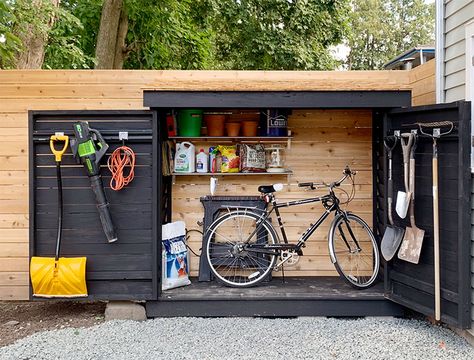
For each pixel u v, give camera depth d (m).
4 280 4.81
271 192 4.85
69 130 4.34
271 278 4.95
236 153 5.07
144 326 4.14
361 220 4.84
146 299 4.29
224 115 5.11
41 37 6.56
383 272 4.82
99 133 4.25
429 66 4.45
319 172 5.17
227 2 10.77
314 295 4.35
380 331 3.94
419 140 3.86
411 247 3.88
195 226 5.16
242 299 4.32
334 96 4.19
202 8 10.60
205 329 4.04
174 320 4.26
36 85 4.81
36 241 4.32
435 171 3.55
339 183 4.88
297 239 5.14
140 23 9.41
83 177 4.34
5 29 5.00
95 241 4.33
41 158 4.35
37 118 4.34
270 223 4.91
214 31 12.08
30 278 4.25
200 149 5.12
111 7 8.56
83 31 9.41
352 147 5.18
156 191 4.34
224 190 5.18
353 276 5.09
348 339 3.79
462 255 3.39
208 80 4.86
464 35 3.89
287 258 4.76
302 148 5.17
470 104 3.40
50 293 4.24
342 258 5.16
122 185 4.30
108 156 4.34
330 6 12.56
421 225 3.86
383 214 4.70
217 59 13.41
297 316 4.36
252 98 4.20
